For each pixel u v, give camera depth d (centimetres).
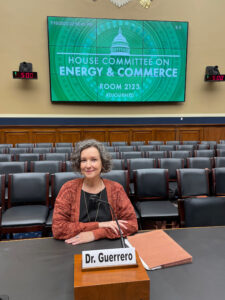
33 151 409
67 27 577
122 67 609
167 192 256
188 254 100
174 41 614
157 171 257
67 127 614
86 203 131
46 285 83
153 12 612
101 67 603
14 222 198
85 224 120
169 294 78
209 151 393
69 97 605
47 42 590
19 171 285
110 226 120
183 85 636
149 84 625
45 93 607
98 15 595
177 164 319
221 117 674
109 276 74
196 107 664
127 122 640
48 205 238
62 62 589
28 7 575
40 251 106
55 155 350
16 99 599
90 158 127
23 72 557
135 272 76
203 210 159
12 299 76
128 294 71
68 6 584
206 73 640
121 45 600
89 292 69
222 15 639
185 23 610
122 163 308
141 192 254
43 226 203
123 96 621
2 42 578
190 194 245
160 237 115
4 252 105
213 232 124
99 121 629
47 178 239
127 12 604
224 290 81
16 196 232
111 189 137
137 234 120
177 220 221
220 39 647
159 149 445
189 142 522
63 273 90
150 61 615
